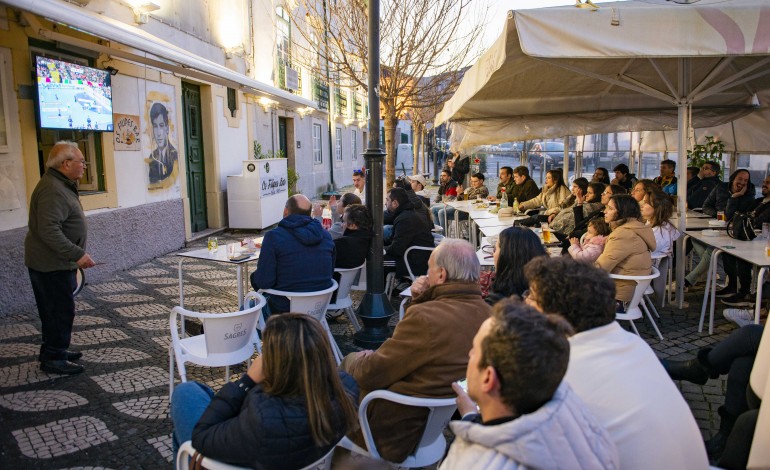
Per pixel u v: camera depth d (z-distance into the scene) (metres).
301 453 2.09
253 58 13.44
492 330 1.46
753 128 10.78
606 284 1.87
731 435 2.33
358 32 10.53
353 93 27.02
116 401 3.97
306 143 18.89
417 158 22.02
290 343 2.05
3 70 5.79
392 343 2.61
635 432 1.64
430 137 32.47
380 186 5.14
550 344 1.41
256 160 11.50
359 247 5.13
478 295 2.73
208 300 6.60
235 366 4.63
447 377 2.55
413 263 6.23
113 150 7.83
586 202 7.31
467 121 10.75
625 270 4.77
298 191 17.41
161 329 5.55
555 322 1.49
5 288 5.73
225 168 12.02
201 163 11.37
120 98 7.98
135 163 8.41
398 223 6.34
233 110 12.46
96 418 3.73
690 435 1.71
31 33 6.12
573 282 1.86
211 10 11.25
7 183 5.84
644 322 5.75
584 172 17.86
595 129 10.30
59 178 4.25
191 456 2.17
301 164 18.27
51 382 4.24
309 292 4.26
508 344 1.41
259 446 2.03
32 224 4.20
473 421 1.81
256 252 5.14
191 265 8.43
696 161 10.84
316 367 2.08
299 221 4.39
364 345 5.18
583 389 1.73
